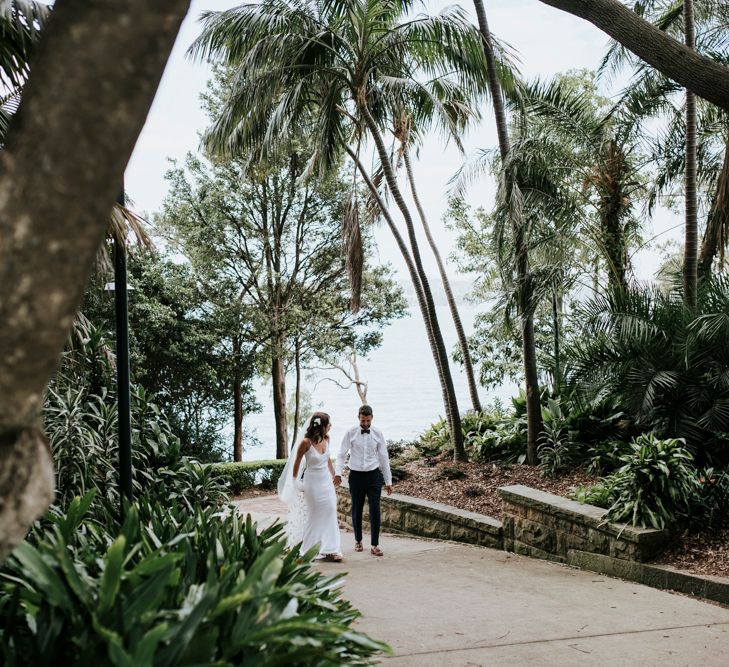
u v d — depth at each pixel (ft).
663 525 24.31
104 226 6.61
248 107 43.91
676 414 32.04
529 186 38.22
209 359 79.66
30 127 6.25
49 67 6.24
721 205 36.70
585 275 40.29
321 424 28.53
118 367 18.67
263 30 42.60
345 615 11.21
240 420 83.87
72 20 6.23
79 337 25.49
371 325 86.02
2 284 6.20
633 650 16.35
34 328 6.32
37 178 6.16
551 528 28.32
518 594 22.09
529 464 38.86
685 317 33.35
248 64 42.14
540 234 38.34
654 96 41.98
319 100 47.65
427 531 36.17
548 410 39.27
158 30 6.35
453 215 67.72
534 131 41.32
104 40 6.16
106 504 16.48
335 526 28.58
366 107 44.32
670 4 45.01
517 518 30.40
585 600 21.27
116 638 7.70
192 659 8.13
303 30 42.37
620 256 39.99
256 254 80.07
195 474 25.80
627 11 21.95
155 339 76.18
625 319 33.55
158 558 9.21
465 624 18.49
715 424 30.86
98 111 6.19
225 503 26.37
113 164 6.37
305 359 84.69
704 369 32.68
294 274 79.71
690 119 37.78
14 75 18.60
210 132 45.88
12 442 6.85
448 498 37.24
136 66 6.29
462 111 48.11
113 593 8.58
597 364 34.96
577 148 42.63
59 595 8.84
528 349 38.58
